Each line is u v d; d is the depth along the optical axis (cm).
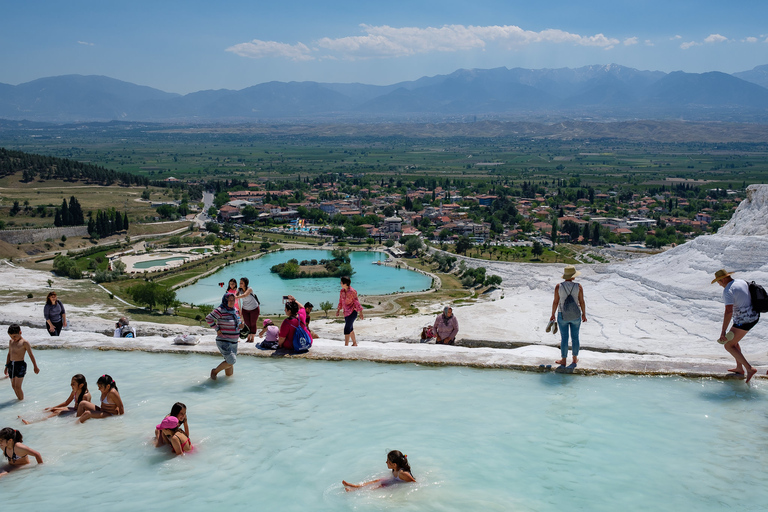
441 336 2778
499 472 1314
